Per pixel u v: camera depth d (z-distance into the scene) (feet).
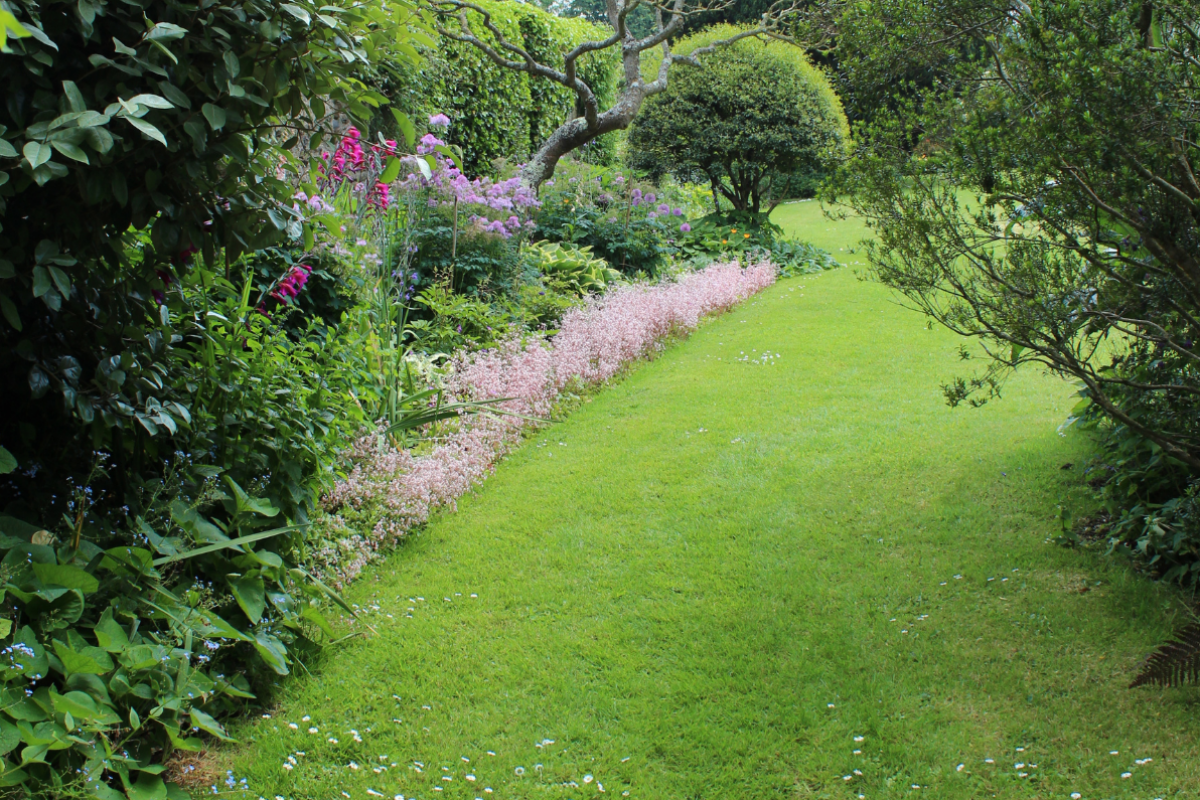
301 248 15.49
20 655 6.49
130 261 8.80
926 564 11.86
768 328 26.00
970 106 10.04
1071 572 11.35
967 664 9.66
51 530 8.06
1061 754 8.15
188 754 8.14
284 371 10.60
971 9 9.76
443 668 9.80
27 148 5.62
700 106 36.60
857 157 10.55
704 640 10.33
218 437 9.68
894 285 10.73
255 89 7.39
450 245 21.91
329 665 9.78
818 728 8.71
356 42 7.88
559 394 19.12
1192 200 8.70
